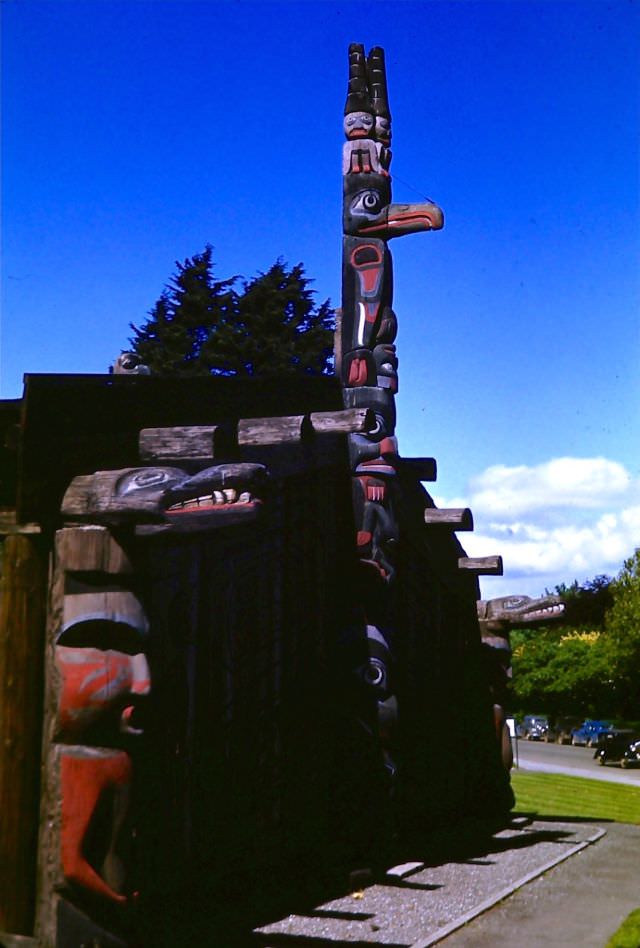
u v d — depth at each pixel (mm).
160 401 7477
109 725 6195
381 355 10984
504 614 15469
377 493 10633
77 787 6070
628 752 31000
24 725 6410
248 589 9062
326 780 10445
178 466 7074
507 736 15469
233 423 8211
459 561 14977
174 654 7801
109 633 6293
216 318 33000
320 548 10539
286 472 9531
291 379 8375
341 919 8172
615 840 13352
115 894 6047
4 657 6492
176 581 7918
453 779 14688
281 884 9305
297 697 9859
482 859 11430
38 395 6543
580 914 8680
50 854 6168
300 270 33531
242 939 7398
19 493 6453
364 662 10367
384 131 11570
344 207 11383
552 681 54125
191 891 7879
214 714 8367
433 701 13914
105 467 6906
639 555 43906
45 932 6125
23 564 6582
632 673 44344
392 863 10633
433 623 14094
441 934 7750
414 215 11000
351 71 11805
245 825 8766
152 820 7309
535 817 15766
